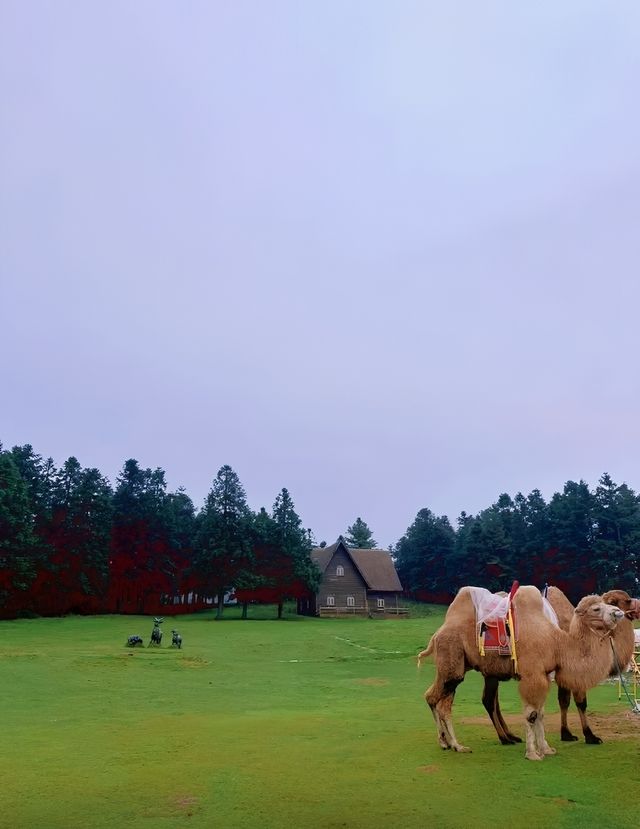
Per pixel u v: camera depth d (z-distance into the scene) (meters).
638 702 14.79
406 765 9.04
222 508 70.56
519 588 10.45
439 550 91.38
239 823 6.75
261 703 17.41
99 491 72.19
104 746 10.87
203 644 38.44
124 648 34.19
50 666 25.98
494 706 10.55
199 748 10.52
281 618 68.69
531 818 6.72
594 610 9.92
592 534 78.81
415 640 42.09
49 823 6.84
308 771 8.78
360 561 81.62
